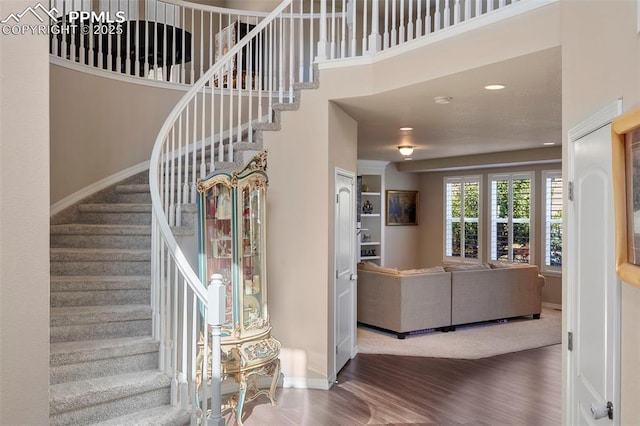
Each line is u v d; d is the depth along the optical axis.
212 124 4.63
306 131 5.04
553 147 8.46
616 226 1.75
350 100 4.97
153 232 3.74
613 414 1.92
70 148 5.17
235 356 3.97
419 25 4.39
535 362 5.80
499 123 6.24
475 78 4.15
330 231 5.08
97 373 3.43
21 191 1.33
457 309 7.25
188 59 6.33
